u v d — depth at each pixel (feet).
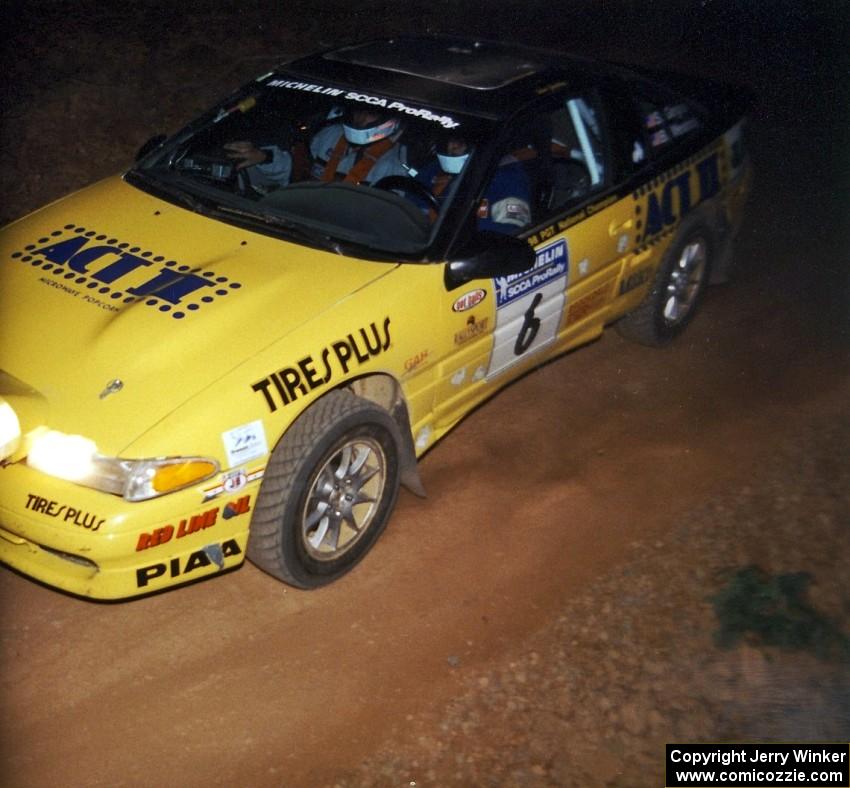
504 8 36.17
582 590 14.40
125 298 13.33
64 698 12.24
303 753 11.85
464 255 14.19
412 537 15.16
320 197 14.98
